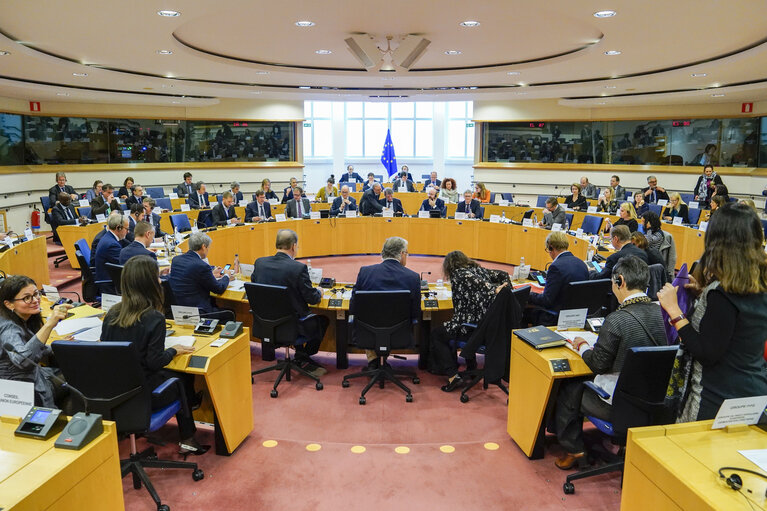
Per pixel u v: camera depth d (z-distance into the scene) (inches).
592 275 225.9
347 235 434.0
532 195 625.0
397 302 174.7
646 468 78.8
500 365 167.0
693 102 530.3
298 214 429.7
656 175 565.6
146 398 118.3
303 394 186.9
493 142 627.5
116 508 92.1
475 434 159.3
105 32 242.4
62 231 362.3
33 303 125.8
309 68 365.7
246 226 388.2
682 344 91.8
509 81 417.1
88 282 260.7
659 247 249.9
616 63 326.0
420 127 751.7
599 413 123.6
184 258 197.5
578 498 123.4
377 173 754.2
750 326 82.7
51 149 524.7
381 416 170.6
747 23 223.5
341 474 133.3
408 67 306.3
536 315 205.0
